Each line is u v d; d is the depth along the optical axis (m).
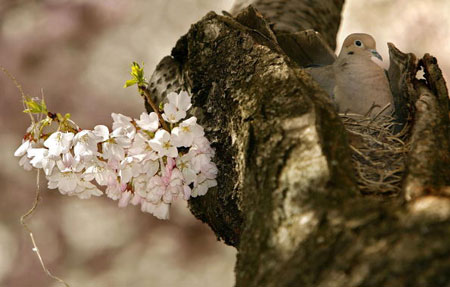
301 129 4.40
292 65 4.48
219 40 4.57
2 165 8.67
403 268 4.26
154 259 8.95
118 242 8.95
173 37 9.17
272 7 4.88
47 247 8.78
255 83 4.49
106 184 4.55
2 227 8.71
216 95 4.56
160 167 4.56
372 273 4.27
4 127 8.55
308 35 4.71
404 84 4.62
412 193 4.35
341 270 4.29
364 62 4.69
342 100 4.68
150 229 9.01
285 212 4.35
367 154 4.50
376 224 4.30
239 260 4.37
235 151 4.51
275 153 4.39
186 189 4.56
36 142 4.54
